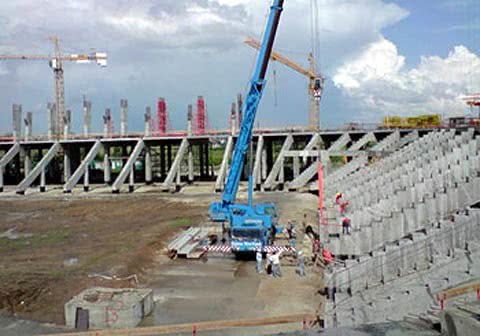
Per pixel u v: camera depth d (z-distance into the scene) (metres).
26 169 85.88
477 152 36.16
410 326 5.36
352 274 23.28
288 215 49.16
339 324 18.56
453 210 29.34
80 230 44.81
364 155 61.50
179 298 24.16
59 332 19.88
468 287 10.29
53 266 30.55
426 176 35.06
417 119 78.12
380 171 45.84
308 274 27.91
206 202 60.72
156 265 30.86
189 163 82.38
